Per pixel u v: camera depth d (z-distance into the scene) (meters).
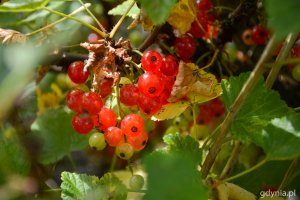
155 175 0.17
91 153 0.40
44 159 0.32
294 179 0.32
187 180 0.17
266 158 0.25
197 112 0.34
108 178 0.27
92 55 0.25
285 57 0.27
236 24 0.35
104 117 0.26
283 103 0.27
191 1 0.29
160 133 0.38
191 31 0.32
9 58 0.16
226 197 0.26
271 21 0.15
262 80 0.28
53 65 0.32
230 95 0.28
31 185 0.27
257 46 0.39
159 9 0.18
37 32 0.31
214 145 0.26
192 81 0.27
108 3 0.40
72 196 0.26
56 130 0.32
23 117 0.36
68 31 0.32
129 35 0.42
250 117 0.27
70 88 0.40
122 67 0.26
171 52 0.31
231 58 0.41
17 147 0.27
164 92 0.27
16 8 0.25
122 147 0.27
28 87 0.36
